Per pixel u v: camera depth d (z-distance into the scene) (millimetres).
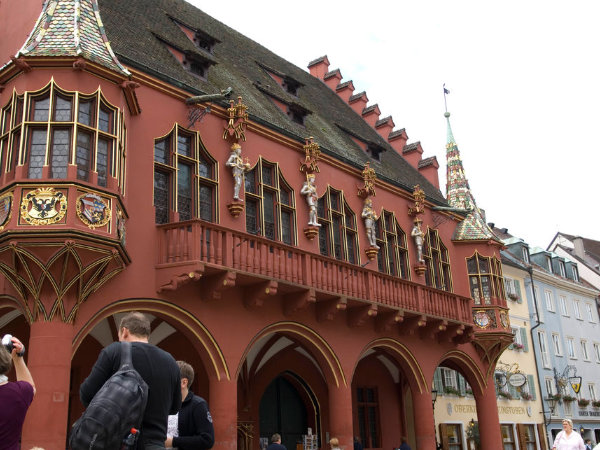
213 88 19734
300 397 24031
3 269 13297
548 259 43906
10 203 12984
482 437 26281
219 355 16375
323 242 21406
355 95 33219
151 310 15266
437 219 27250
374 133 31844
